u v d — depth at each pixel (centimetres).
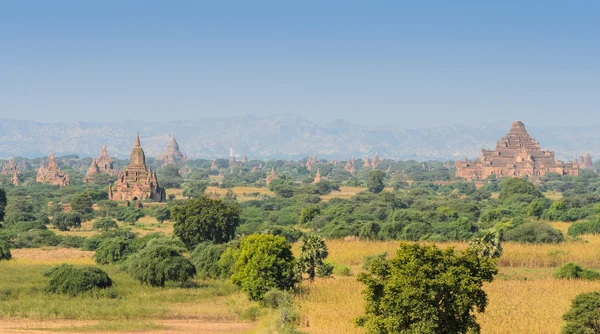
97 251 11688
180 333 6569
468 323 5072
